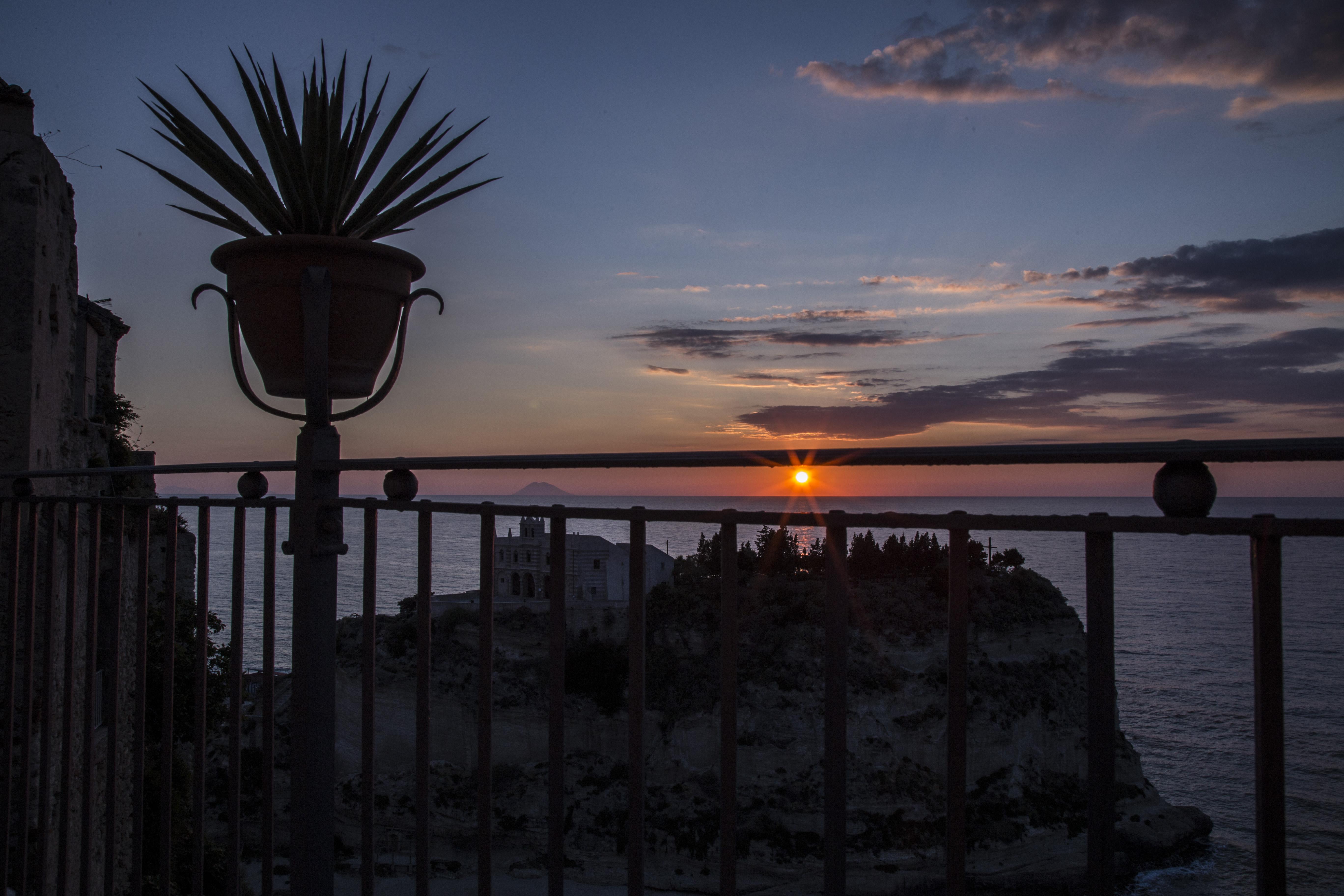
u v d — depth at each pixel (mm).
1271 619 1332
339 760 44594
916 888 37781
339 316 2559
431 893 39562
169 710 3170
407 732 44656
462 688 44938
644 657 1987
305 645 2617
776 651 44906
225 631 44906
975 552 51938
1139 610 113188
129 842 12430
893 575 49125
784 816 39562
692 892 38469
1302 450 1265
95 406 20766
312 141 2781
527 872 40500
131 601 12758
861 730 40969
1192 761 56781
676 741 42719
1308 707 66688
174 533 3053
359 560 153625
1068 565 141125
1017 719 42500
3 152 8773
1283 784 1331
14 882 7164
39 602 8273
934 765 41062
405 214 2973
